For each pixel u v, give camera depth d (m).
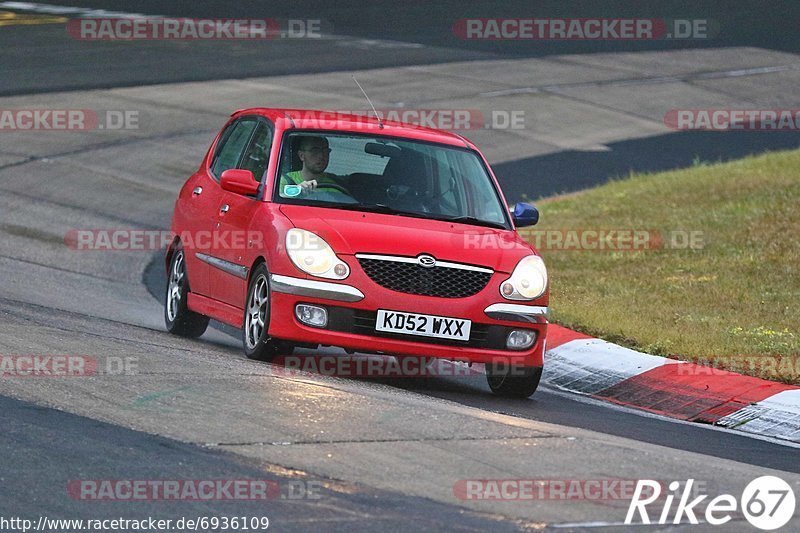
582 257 53.41
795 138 94.19
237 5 140.38
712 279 47.44
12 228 56.97
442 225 32.50
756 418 30.94
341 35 125.12
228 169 36.78
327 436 23.25
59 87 92.06
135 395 25.48
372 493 20.22
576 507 20.14
